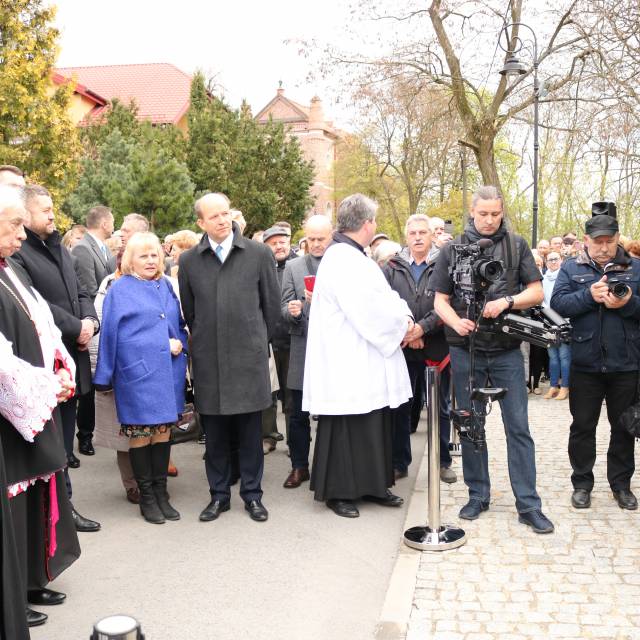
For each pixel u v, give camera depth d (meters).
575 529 4.66
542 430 7.58
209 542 4.64
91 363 5.73
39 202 4.79
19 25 19.39
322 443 5.14
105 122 27.72
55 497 3.71
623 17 10.47
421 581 3.93
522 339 4.59
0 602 2.94
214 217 4.92
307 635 3.46
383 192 37.47
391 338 5.07
